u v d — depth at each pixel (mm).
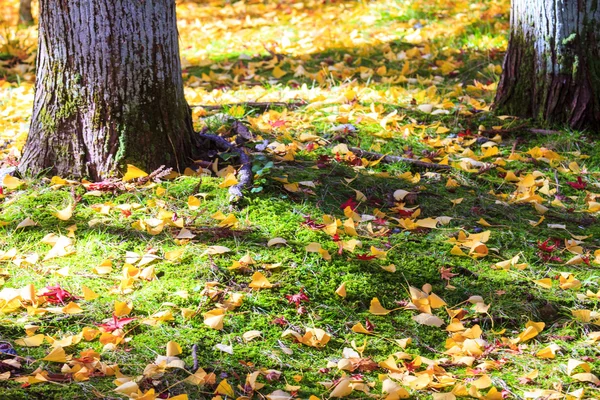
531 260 3717
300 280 3402
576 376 2875
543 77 5180
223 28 9117
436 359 3045
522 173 4648
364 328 3172
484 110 5449
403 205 4117
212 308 3205
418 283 3484
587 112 5137
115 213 3836
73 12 3873
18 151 4727
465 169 4570
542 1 5070
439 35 7629
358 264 3543
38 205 3879
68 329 3033
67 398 2633
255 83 6566
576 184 4480
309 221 3822
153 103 4062
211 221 3797
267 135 4898
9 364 2758
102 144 4023
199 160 4328
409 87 6109
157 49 4020
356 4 9641
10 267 3449
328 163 4496
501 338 3150
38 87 4082
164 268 3434
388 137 5008
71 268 3438
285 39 7754
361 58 7055
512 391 2840
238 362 2914
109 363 2840
